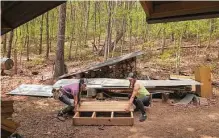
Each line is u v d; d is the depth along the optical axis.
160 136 8.70
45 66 22.53
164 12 5.89
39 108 11.36
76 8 32.69
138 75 15.79
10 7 4.34
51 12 29.88
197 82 13.05
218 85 15.36
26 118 10.08
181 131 9.14
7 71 18.84
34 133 8.64
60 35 16.52
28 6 4.39
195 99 12.33
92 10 34.19
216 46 25.92
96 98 12.75
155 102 12.48
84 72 15.19
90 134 8.77
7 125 6.43
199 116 10.69
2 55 26.75
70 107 10.27
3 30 5.86
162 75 17.67
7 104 6.79
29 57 26.95
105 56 23.30
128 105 10.03
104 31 31.25
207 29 25.20
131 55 15.21
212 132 9.09
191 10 5.47
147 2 5.22
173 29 21.50
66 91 10.30
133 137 8.60
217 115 10.78
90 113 10.50
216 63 20.95
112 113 9.88
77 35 31.03
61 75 16.48
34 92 13.19
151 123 9.84
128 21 28.88
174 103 12.18
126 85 12.64
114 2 26.14
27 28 26.00
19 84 15.06
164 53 24.28
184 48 26.23
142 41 32.31
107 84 12.89
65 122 9.83
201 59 22.30
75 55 27.00
